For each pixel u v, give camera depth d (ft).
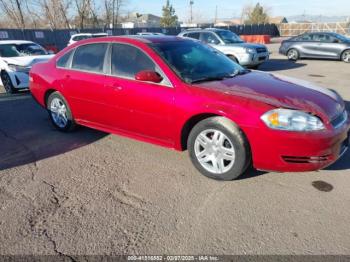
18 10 106.11
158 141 13.38
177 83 12.28
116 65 14.28
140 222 9.63
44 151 15.38
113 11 134.41
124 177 12.49
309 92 11.93
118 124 14.62
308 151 10.29
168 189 11.45
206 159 12.01
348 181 11.57
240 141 10.91
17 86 29.50
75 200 10.95
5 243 8.87
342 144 11.46
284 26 161.17
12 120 20.93
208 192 11.14
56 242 8.87
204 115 11.76
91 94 15.17
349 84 30.60
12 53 32.22
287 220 9.48
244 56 38.29
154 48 13.43
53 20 117.19
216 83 12.32
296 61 52.16
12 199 11.11
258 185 11.45
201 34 41.83
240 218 9.65
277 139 10.31
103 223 9.64
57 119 18.07
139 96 13.12
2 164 14.02
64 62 16.92
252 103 10.72
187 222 9.55
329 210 9.90
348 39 49.29
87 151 15.20
